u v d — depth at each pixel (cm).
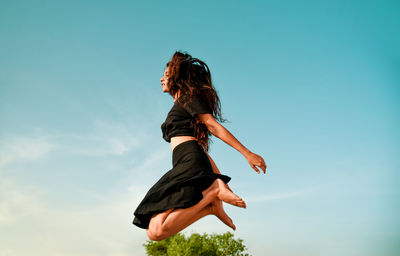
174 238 1230
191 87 207
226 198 180
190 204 176
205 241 1212
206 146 218
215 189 185
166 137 219
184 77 212
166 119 213
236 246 1181
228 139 190
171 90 219
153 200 187
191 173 185
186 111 205
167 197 183
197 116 199
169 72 217
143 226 192
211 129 194
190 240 1215
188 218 180
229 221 205
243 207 178
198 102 200
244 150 187
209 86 214
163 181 195
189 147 197
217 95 219
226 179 202
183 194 179
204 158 197
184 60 216
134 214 190
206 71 224
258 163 183
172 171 195
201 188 183
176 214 178
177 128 204
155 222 180
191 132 205
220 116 221
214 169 226
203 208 196
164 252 1241
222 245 1189
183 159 194
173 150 204
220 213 201
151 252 1241
